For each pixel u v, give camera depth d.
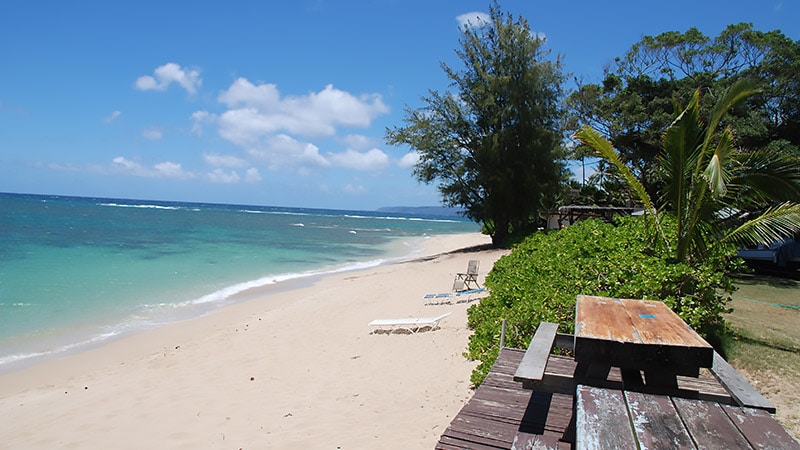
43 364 9.49
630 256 8.63
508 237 28.81
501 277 11.67
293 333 11.19
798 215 8.15
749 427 2.13
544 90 28.55
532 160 28.22
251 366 8.98
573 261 9.15
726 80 21.59
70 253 24.42
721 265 8.95
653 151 22.84
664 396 2.50
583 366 3.48
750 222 8.53
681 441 2.00
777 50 21.31
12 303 13.83
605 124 25.92
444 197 30.38
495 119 28.02
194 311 14.06
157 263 22.80
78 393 7.96
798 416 5.49
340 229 65.00
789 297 12.19
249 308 14.62
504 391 4.48
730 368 3.11
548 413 4.01
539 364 3.05
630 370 3.10
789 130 21.50
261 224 64.94
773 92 21.33
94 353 10.20
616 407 2.35
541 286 8.55
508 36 28.08
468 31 28.64
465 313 11.71
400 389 7.30
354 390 7.47
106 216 60.78
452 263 23.47
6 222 42.88
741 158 8.59
